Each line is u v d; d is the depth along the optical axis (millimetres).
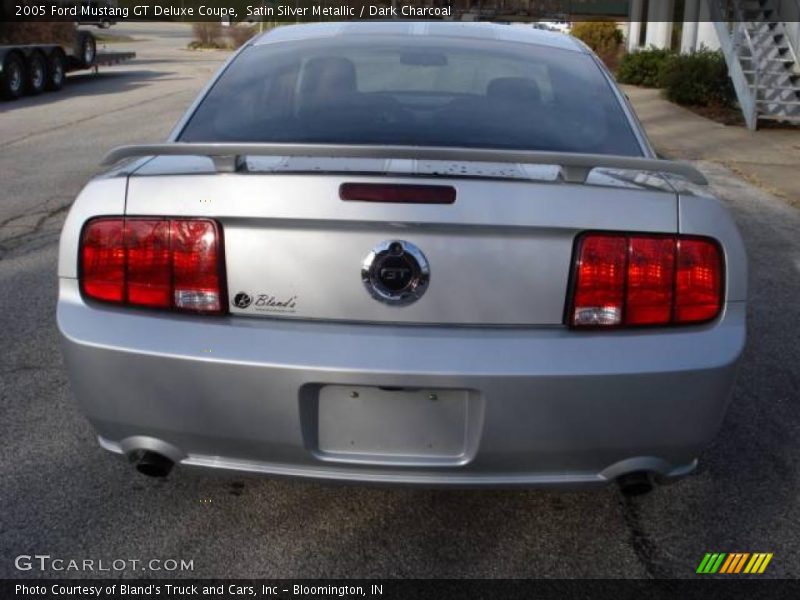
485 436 2457
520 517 3113
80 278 2611
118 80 20453
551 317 2490
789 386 4199
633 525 3082
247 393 2463
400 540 2969
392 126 3141
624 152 3082
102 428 2652
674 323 2529
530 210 2438
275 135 3119
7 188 8273
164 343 2490
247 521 3047
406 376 2400
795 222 7570
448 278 2455
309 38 3732
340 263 2461
